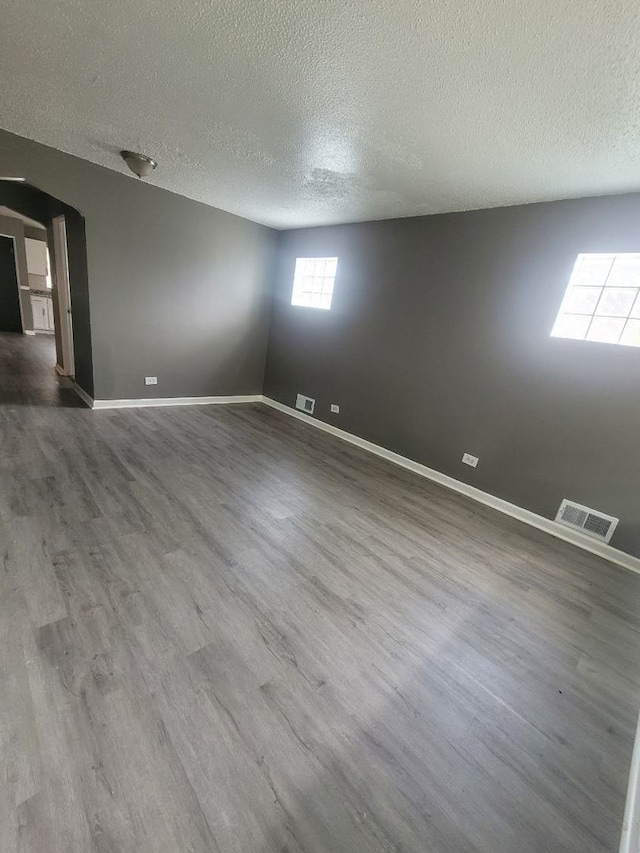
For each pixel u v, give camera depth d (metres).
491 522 2.94
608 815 1.13
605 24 1.16
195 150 2.67
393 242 3.69
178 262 4.13
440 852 0.99
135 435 3.49
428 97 1.68
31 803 0.96
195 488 2.71
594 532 2.69
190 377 4.71
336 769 1.14
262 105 1.96
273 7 1.30
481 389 3.22
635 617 2.06
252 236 4.66
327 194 3.21
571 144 1.88
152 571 1.83
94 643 1.42
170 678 1.33
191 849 0.93
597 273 2.60
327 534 2.41
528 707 1.45
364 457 3.94
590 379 2.63
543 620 1.94
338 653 1.55
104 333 3.86
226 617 1.63
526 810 1.11
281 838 0.97
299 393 4.95
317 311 4.56
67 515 2.15
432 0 1.18
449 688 1.48
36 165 3.00
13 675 1.26
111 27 1.53
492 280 3.05
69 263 4.12
